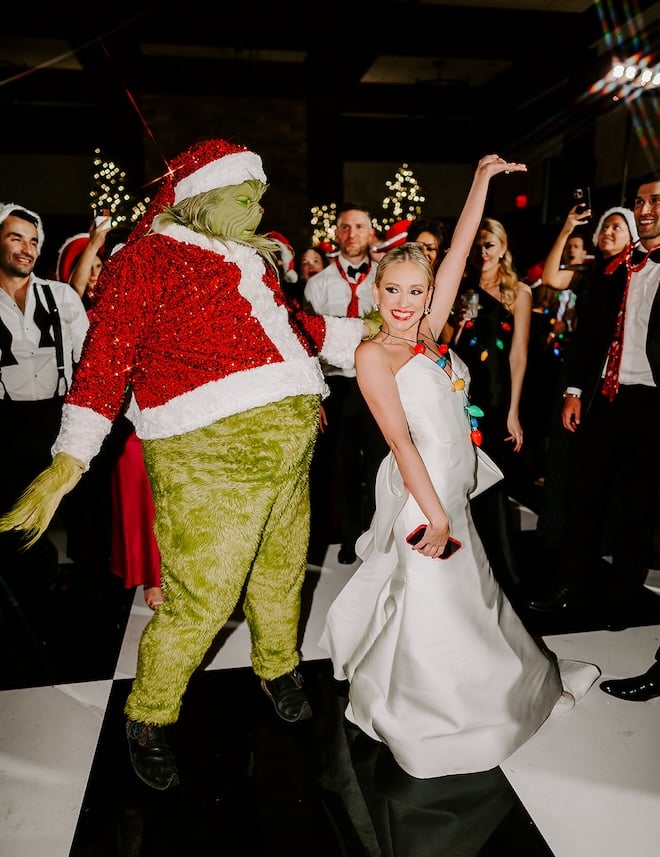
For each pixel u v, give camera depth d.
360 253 2.87
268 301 1.52
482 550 1.63
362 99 10.73
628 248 2.24
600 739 1.71
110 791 1.58
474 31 8.24
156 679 1.55
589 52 8.39
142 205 6.75
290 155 10.47
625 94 7.33
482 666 1.58
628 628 2.26
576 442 2.32
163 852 1.41
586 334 2.27
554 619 2.32
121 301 1.42
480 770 1.58
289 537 1.72
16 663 2.12
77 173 10.97
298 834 1.45
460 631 1.56
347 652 1.87
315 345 1.82
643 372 2.17
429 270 1.50
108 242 3.17
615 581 2.29
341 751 1.69
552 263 3.42
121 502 2.33
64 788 1.59
